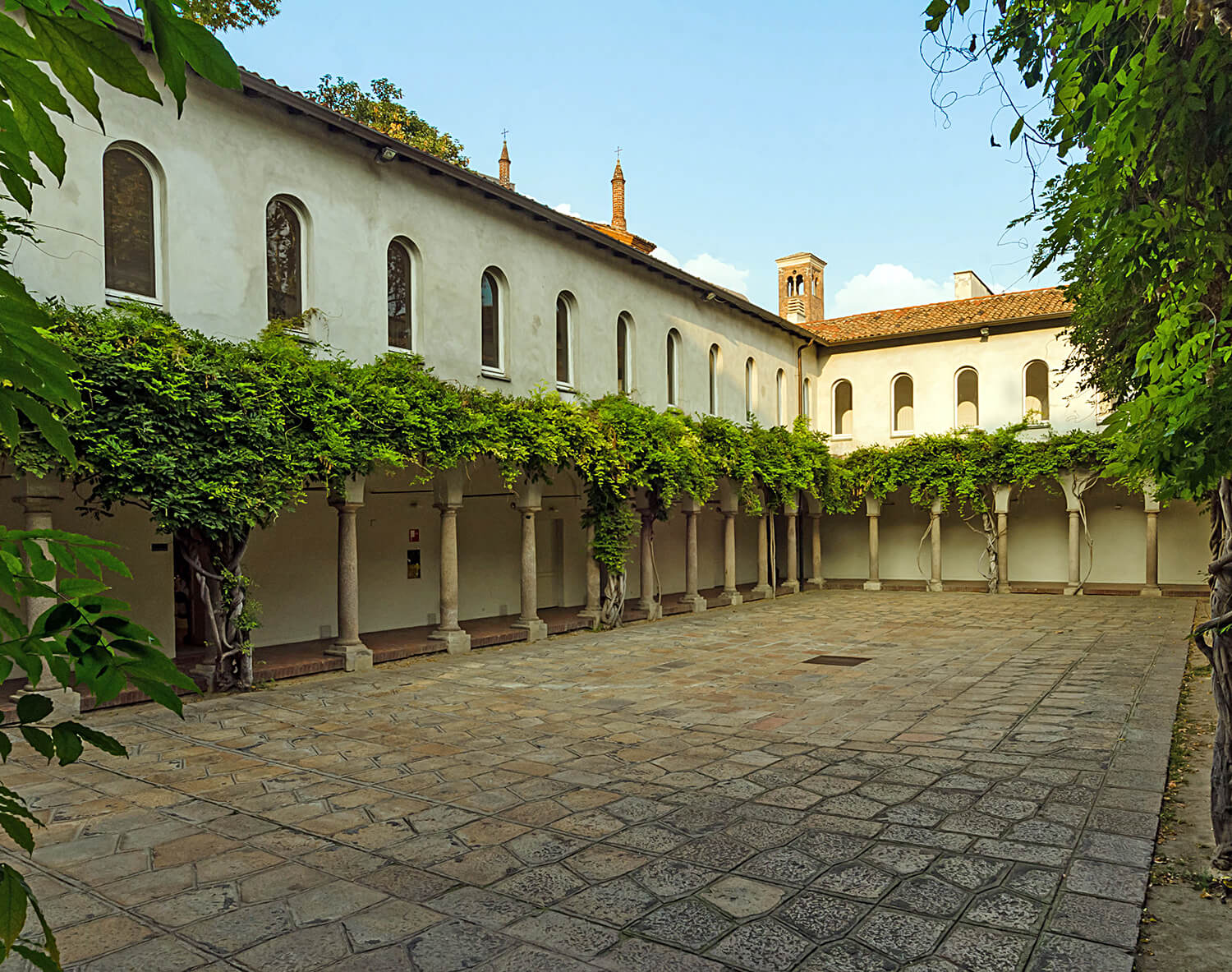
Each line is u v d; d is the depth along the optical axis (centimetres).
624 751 814
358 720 958
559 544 2120
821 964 405
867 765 751
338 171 1345
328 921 458
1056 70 412
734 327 2473
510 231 1673
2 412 110
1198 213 374
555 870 524
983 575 2822
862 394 2903
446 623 1479
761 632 1728
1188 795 655
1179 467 362
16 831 121
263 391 1102
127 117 1076
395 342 1461
